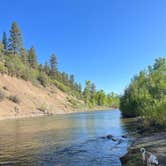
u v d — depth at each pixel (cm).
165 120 3198
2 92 10506
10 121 6912
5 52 14588
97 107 18762
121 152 2202
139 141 2406
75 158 2042
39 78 15712
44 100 13412
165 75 6212
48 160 1995
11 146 2645
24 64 15312
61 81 18775
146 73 6944
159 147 1947
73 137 3212
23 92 12494
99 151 2286
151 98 5697
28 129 4347
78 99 17950
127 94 7688
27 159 2041
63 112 13325
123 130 3775
